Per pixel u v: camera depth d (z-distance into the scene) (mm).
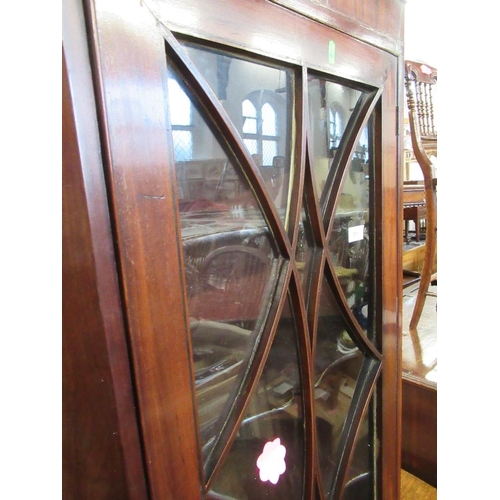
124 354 359
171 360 395
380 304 712
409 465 1224
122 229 349
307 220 564
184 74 395
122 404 360
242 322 484
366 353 714
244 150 453
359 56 610
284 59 490
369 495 754
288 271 516
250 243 486
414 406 1190
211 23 408
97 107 329
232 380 475
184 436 411
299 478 588
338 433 665
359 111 638
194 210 424
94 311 342
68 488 396
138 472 374
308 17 519
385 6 655
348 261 662
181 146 405
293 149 527
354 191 659
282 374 546
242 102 462
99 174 335
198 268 432
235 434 468
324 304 616
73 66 316
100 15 325
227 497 472
